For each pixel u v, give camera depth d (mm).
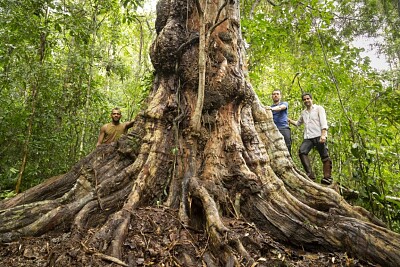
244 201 4711
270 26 10062
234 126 5223
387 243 4078
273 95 7664
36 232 4301
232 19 5922
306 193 5230
